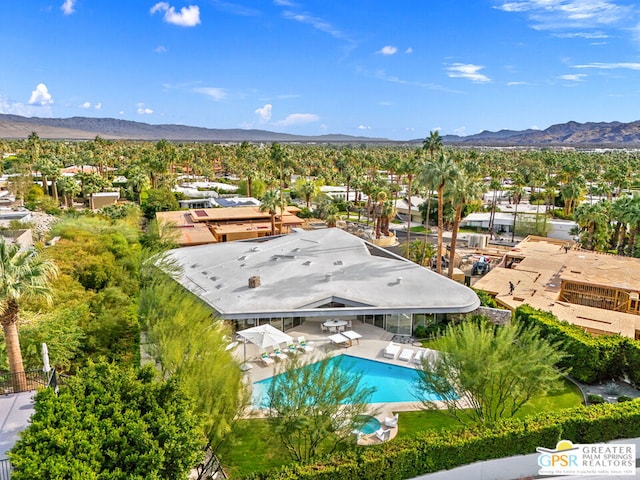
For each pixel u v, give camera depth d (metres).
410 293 34.19
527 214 81.81
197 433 13.84
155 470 11.90
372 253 45.81
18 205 75.00
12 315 18.56
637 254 56.28
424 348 30.55
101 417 13.47
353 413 17.97
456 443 16.77
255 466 18.42
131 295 32.91
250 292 33.97
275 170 124.50
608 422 18.17
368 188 85.25
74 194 87.00
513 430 17.41
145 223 72.19
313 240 46.66
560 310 35.38
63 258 32.47
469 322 22.89
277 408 17.59
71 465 11.40
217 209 76.25
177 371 17.97
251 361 28.45
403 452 16.20
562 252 55.09
